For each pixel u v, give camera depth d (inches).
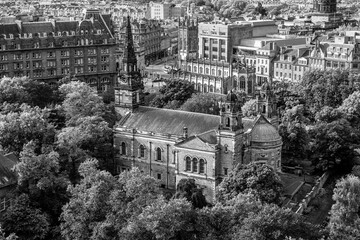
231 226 5703.7
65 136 7785.4
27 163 6707.7
